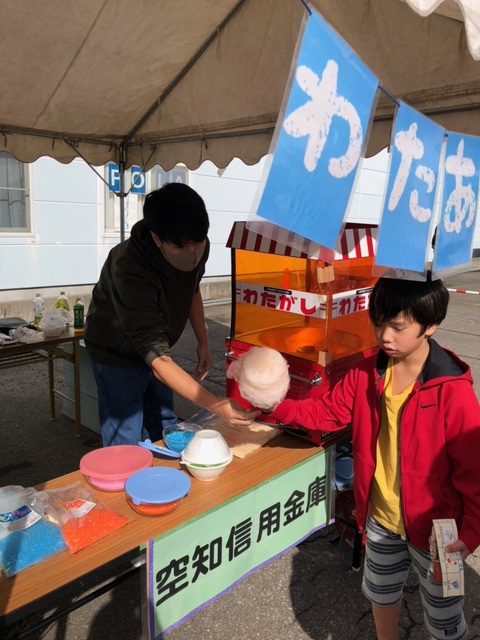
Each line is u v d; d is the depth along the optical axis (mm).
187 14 2502
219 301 8969
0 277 6855
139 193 7945
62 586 1121
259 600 2164
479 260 15742
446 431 1342
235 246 2051
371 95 1067
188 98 3246
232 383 2154
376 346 2234
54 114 3316
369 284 2129
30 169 6832
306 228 963
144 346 1721
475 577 2357
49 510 1361
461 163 1445
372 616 2088
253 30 2596
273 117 2898
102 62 2779
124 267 1834
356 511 1604
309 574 2340
